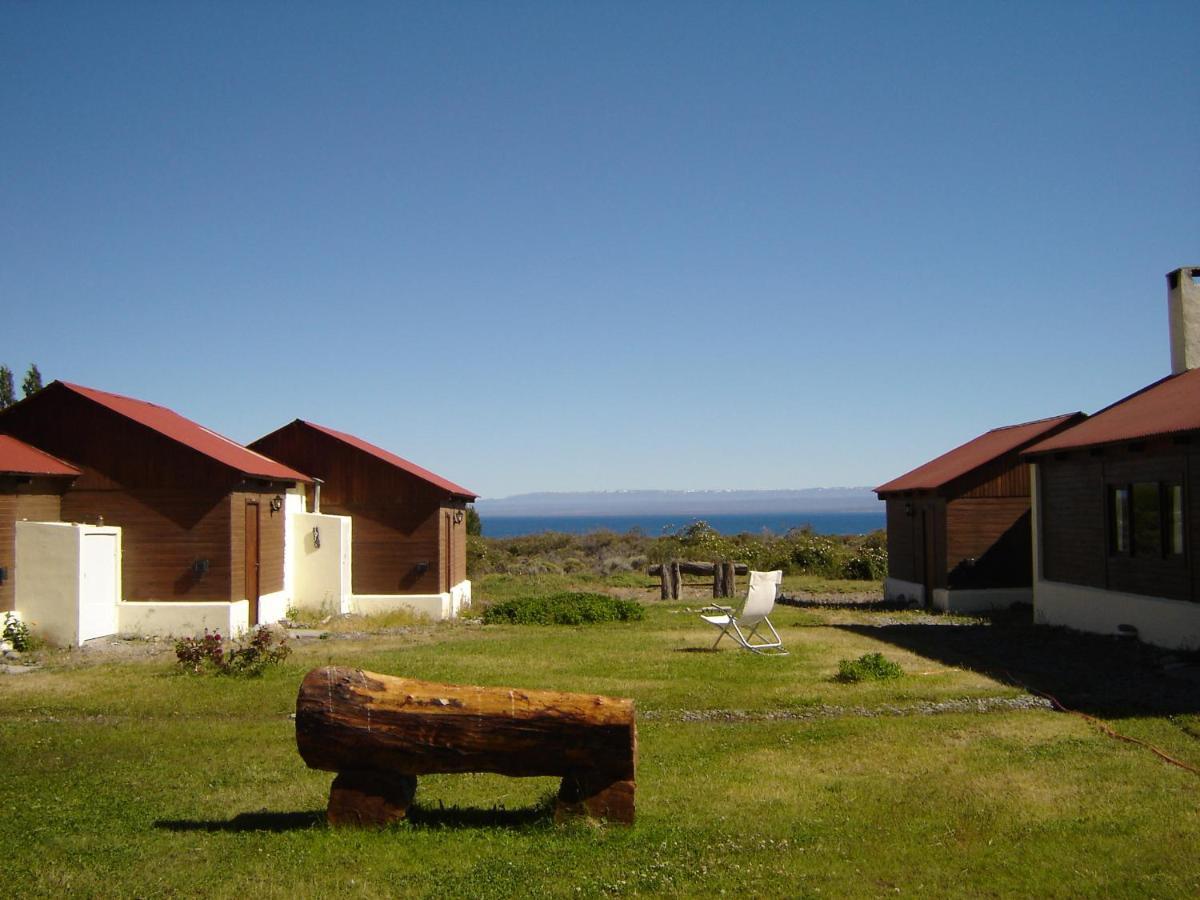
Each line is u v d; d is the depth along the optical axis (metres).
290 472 19.39
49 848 5.67
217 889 4.97
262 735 8.85
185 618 15.74
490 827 5.96
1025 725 8.82
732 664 12.59
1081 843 5.55
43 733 8.94
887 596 24.25
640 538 44.97
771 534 41.50
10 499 14.54
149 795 6.90
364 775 5.96
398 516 20.84
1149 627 13.60
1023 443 20.06
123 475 15.97
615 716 5.78
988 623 17.72
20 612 14.45
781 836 5.78
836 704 9.91
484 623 19.41
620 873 5.12
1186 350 16.45
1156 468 13.53
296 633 16.91
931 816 6.16
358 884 5.00
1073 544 16.09
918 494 22.14
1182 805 6.27
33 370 27.22
